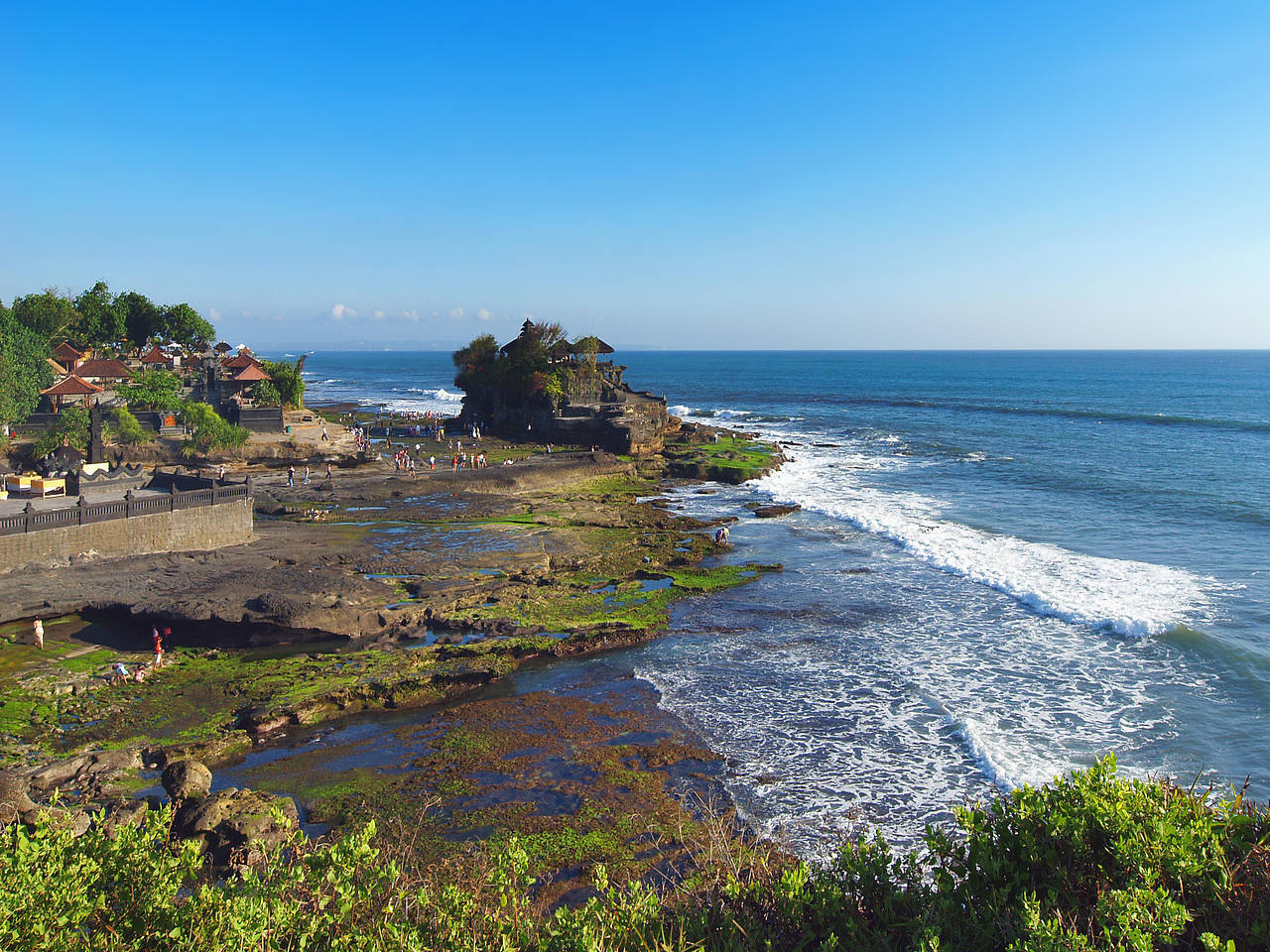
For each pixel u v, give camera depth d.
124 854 10.42
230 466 70.44
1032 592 38.00
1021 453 88.50
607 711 27.11
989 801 21.31
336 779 22.70
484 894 11.88
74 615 32.56
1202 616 34.25
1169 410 138.38
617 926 9.83
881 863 10.20
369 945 9.66
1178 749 23.58
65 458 48.69
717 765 23.52
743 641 33.56
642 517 55.94
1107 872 9.24
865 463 83.31
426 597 36.78
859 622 35.56
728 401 174.50
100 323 120.38
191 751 23.67
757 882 10.59
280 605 31.69
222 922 9.68
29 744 23.69
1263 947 8.23
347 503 57.81
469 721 26.39
